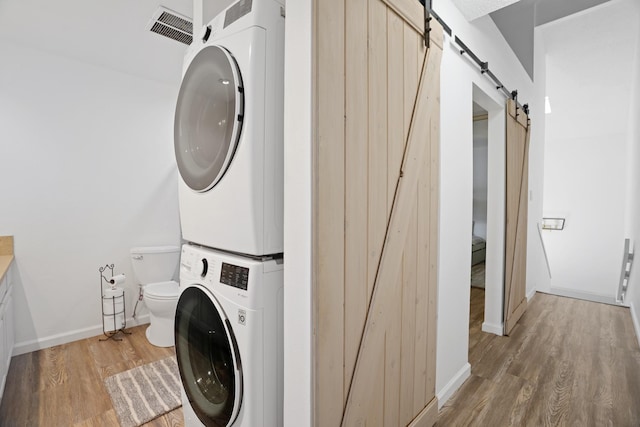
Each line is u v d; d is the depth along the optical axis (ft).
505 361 7.38
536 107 12.79
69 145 8.30
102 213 8.87
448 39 5.62
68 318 8.29
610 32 12.16
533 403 5.79
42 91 7.88
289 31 2.93
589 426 5.16
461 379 6.41
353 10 3.16
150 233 9.80
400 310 4.24
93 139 8.69
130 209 9.39
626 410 5.56
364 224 3.45
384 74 3.67
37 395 5.96
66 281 8.27
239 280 3.25
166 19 6.52
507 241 8.89
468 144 6.56
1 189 7.37
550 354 7.72
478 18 6.97
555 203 25.32
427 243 4.94
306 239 2.86
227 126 3.25
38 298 7.84
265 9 3.16
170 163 10.17
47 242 7.98
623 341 8.45
